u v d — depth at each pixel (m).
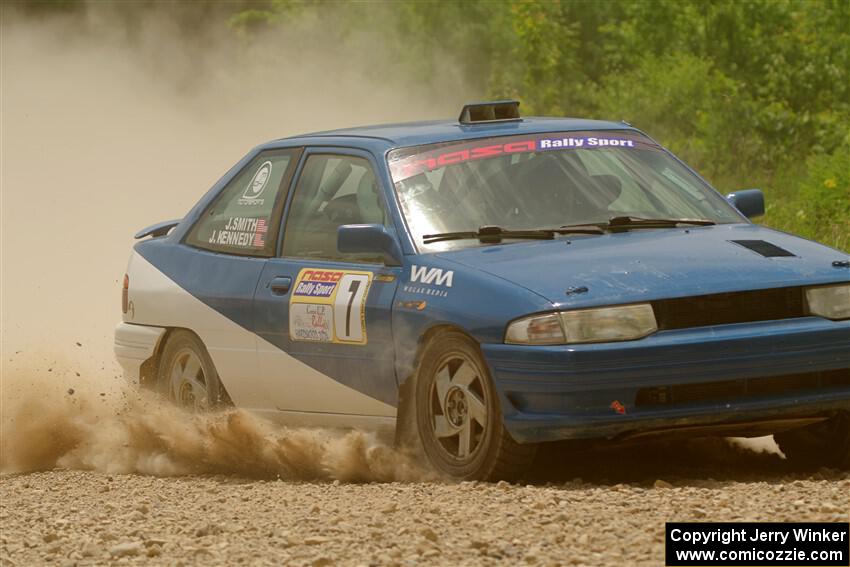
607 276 19.22
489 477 19.50
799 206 43.59
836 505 16.64
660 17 69.25
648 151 23.44
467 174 22.20
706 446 22.66
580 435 18.53
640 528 16.05
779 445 21.17
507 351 18.89
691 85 60.50
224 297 23.94
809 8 65.50
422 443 20.53
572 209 21.86
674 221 21.80
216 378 24.33
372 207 22.33
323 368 22.16
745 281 19.05
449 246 21.23
